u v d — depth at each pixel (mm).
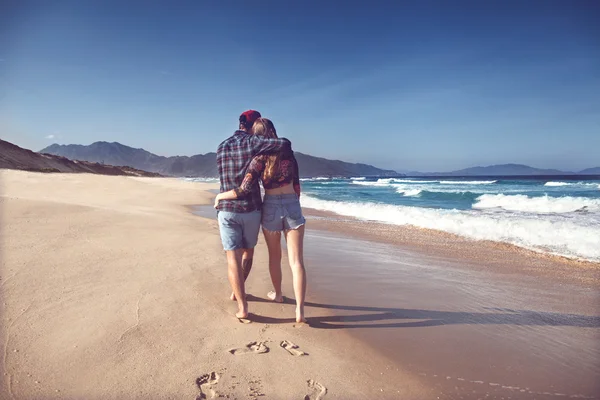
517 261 5398
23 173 26281
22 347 2268
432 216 10180
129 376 2066
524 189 28984
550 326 3053
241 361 2311
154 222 7234
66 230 5648
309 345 2594
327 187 39656
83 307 2910
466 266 5082
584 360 2480
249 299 3471
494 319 3184
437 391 2096
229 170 3076
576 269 4965
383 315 3225
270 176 3098
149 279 3711
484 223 8641
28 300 2955
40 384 1940
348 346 2609
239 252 3057
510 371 2326
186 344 2477
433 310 3371
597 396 2062
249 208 3043
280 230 3217
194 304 3191
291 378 2158
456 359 2465
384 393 2062
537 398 2041
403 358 2463
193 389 1993
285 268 4727
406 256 5672
